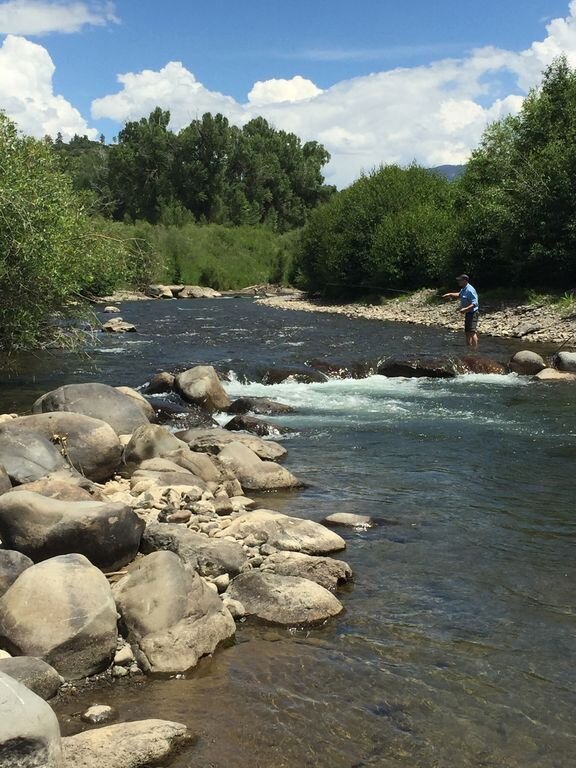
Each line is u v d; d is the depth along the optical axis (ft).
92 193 56.34
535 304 86.94
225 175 260.42
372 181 140.87
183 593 16.31
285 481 28.27
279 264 190.90
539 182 92.58
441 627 17.13
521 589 19.17
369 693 14.42
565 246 90.99
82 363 59.21
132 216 251.19
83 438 27.43
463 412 42.24
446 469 30.60
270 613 17.49
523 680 14.93
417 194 137.49
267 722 13.46
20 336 46.34
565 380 52.95
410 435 36.78
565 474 29.68
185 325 90.94
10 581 16.51
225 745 12.79
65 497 20.94
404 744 12.90
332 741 12.95
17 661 13.83
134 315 105.81
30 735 10.72
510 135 109.29
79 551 18.48
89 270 52.31
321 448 34.42
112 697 14.23
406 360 56.39
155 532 20.27
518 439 35.58
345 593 18.94
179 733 12.86
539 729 13.37
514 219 94.48
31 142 48.47
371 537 22.89
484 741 13.01
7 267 42.45
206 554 19.35
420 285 122.52
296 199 285.64
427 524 24.07
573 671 15.28
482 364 57.31
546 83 100.99
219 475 28.14
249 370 55.21
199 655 15.60
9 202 41.42
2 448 25.08
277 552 20.34
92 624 15.02
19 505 18.48
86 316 51.19
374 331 83.41
